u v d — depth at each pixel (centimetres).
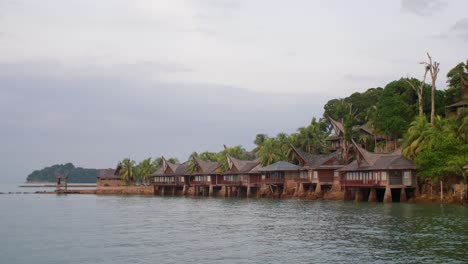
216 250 4153
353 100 14438
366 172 9212
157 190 16225
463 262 3497
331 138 13125
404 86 11119
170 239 4828
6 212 8700
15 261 3819
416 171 8681
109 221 6738
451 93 10875
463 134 8181
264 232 5244
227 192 13738
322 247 4197
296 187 11375
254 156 16700
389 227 5297
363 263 3525
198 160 14850
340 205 8606
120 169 18375
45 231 5600
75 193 18975
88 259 3850
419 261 3547
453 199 7994
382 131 10706
